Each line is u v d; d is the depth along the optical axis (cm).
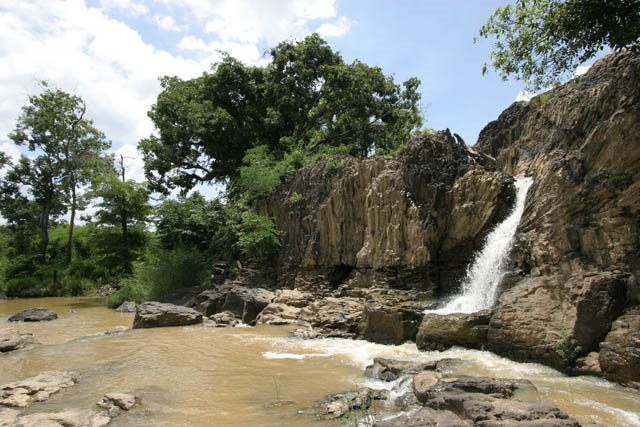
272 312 1873
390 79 3597
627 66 1284
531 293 1152
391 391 891
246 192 2769
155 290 2562
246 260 2522
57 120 4025
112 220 3181
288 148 3150
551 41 1295
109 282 3712
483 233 1577
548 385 888
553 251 1239
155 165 3412
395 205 1736
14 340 1405
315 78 3412
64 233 4569
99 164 3878
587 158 1287
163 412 814
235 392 920
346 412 777
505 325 1120
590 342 985
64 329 1830
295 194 2305
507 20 1374
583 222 1218
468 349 1181
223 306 2064
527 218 1380
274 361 1171
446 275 1641
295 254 2248
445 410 725
